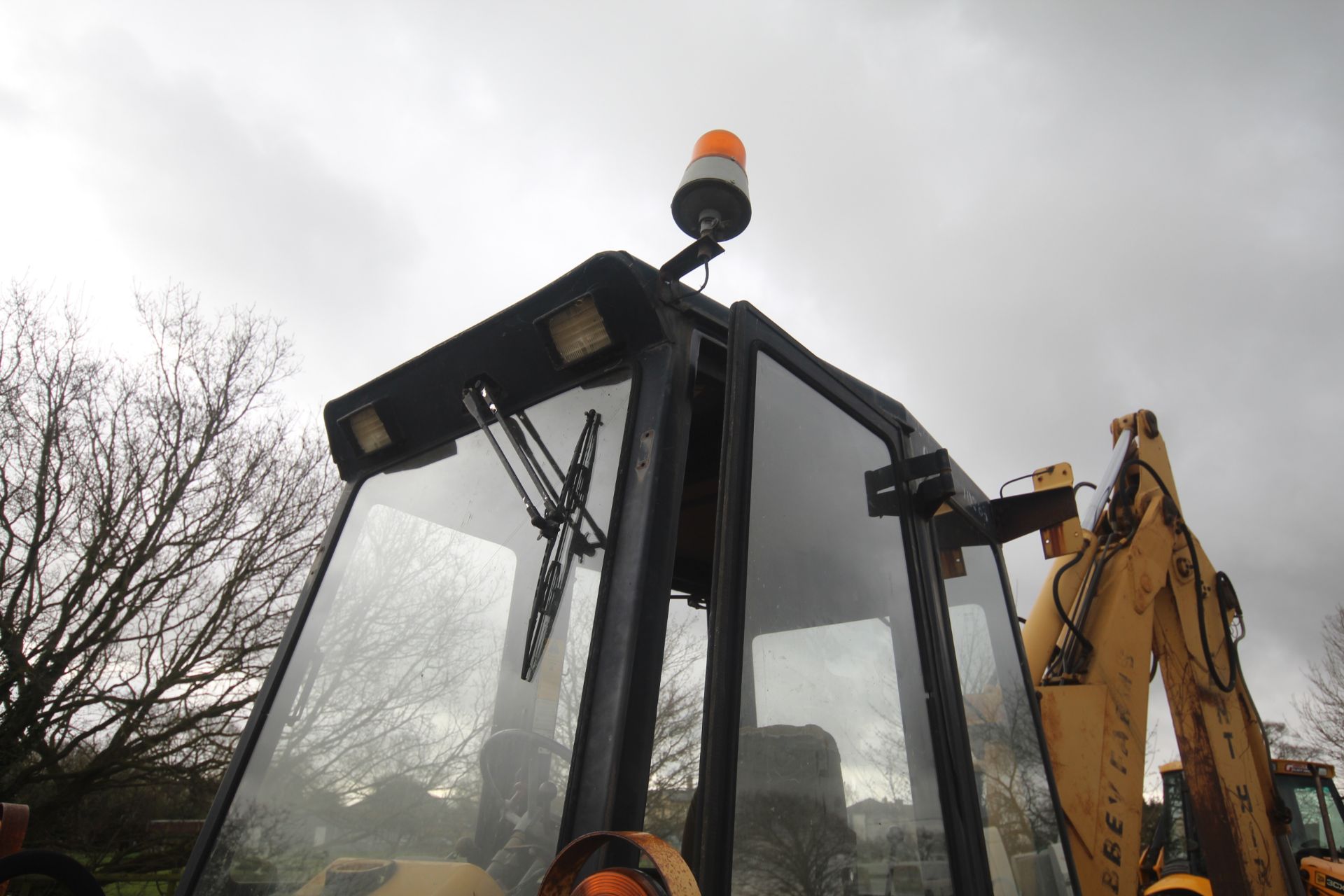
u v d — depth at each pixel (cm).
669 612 158
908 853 150
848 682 152
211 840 175
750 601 132
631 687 123
